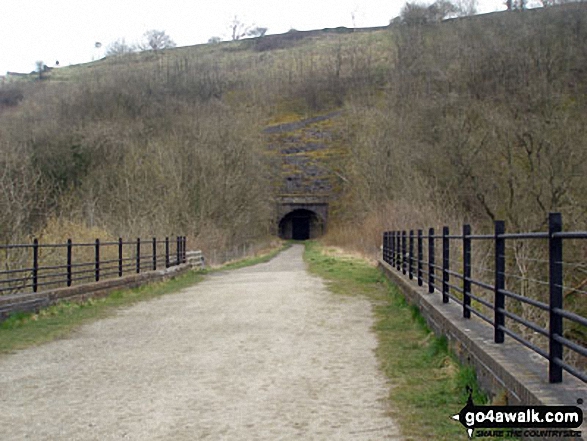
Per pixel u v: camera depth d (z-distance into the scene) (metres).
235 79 106.25
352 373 7.89
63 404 6.66
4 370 8.42
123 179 41.75
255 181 51.91
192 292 19.38
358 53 112.00
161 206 37.41
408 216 29.28
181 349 9.77
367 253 35.81
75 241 22.61
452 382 6.98
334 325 11.85
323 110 99.19
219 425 5.83
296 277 23.95
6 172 25.80
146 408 6.45
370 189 46.66
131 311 14.70
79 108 62.94
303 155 87.50
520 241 22.75
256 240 59.22
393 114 49.88
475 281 7.93
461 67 47.75
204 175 41.69
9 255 18.36
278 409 6.34
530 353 6.14
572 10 44.53
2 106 78.25
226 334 11.09
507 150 35.78
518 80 42.34
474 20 56.12
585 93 38.47
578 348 4.44
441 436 5.34
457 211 35.72
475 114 40.38
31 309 13.45
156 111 64.56
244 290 19.22
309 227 93.44
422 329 10.80
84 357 9.27
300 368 8.23
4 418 6.16
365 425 5.73
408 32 75.88
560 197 32.16
